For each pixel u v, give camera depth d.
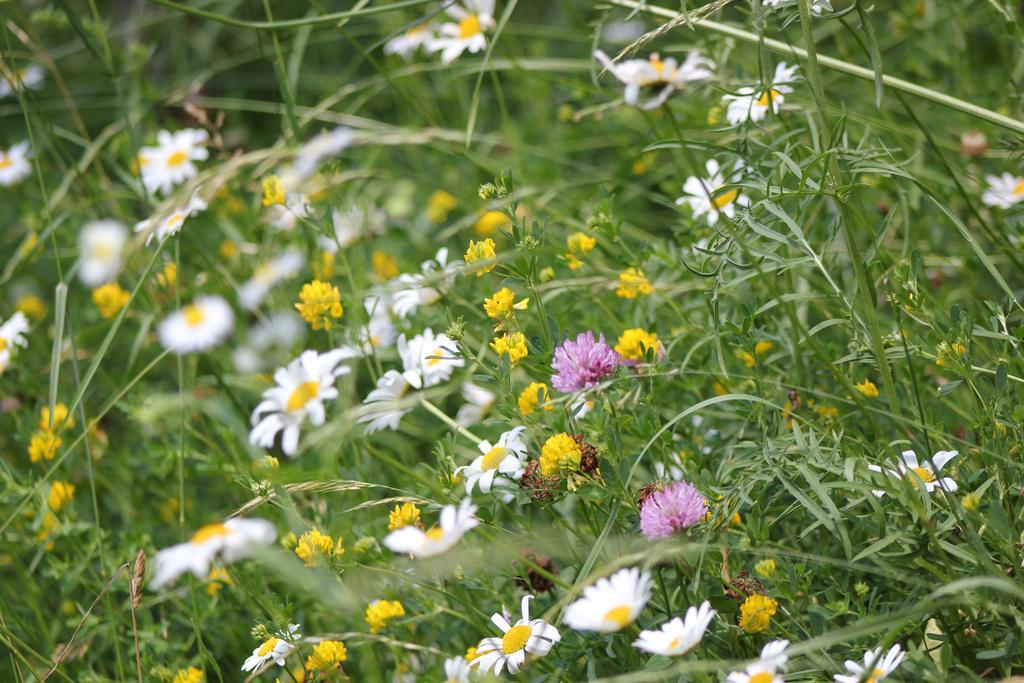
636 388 1.35
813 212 1.43
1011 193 1.47
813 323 1.50
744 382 1.39
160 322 1.62
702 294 1.44
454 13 1.59
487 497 1.36
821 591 1.29
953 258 1.52
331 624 1.41
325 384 1.34
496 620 1.28
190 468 1.57
